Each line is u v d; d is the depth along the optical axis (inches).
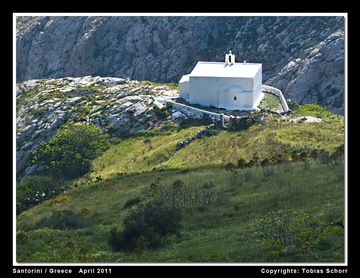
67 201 7637.8
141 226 5472.4
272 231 5088.6
